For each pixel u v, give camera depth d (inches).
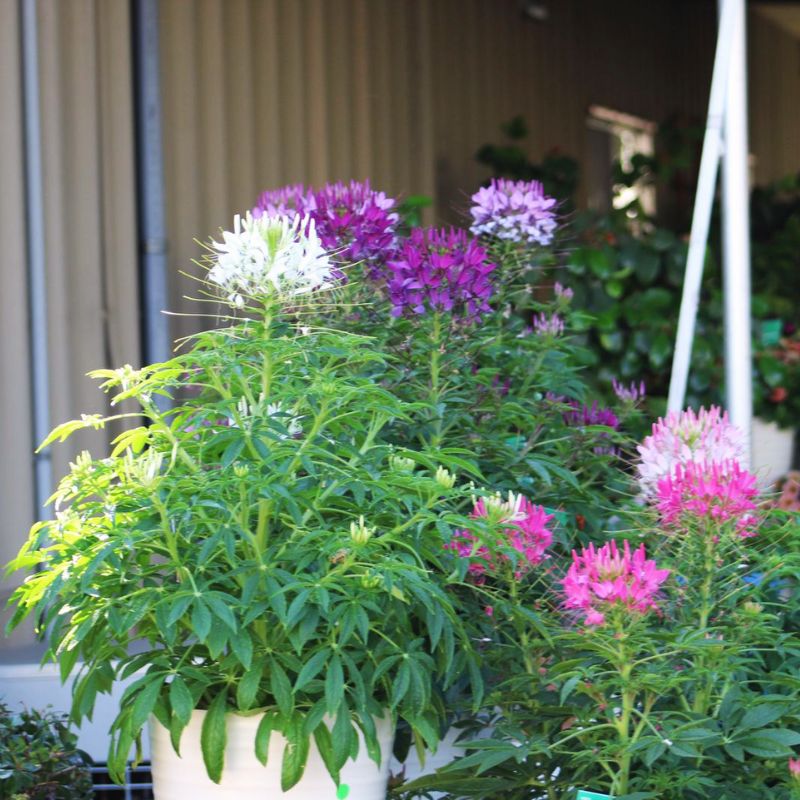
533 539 85.4
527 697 86.0
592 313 213.9
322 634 84.4
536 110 276.7
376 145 218.8
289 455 80.3
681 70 343.3
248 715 83.0
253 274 80.1
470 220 113.1
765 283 272.4
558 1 285.9
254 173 190.5
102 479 83.4
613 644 77.0
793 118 391.2
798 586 92.9
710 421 89.1
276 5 196.2
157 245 169.5
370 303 97.8
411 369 99.6
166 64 177.2
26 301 151.4
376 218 100.1
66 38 156.9
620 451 115.0
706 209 139.6
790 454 237.5
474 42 251.9
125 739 81.7
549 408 107.0
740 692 82.3
